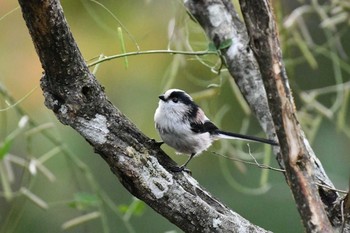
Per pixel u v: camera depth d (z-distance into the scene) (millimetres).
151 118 13234
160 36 12891
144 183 6531
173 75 9273
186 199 6578
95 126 6480
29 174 9938
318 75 13977
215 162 13641
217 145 13305
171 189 6566
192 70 12781
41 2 5844
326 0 13227
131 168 6516
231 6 8617
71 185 13078
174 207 6562
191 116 9586
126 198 13484
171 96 9609
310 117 10445
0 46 12625
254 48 5785
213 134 9750
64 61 6230
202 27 8656
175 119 9555
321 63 13961
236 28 8430
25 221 12992
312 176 5797
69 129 13078
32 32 6051
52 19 5969
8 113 12586
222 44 7746
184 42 9359
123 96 13305
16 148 12867
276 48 5762
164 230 13422
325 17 9539
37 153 12898
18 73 12625
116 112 6594
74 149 13117
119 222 13453
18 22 12602
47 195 13062
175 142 9727
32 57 12664
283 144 5809
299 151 5773
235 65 8211
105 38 12891
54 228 13078
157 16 12844
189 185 6652
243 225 6672
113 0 12875
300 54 13695
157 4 12805
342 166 13375
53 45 6105
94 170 13359
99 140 6488
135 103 13250
